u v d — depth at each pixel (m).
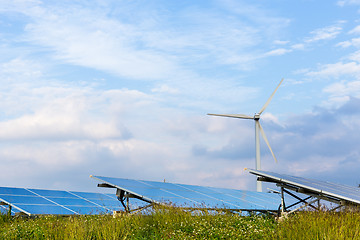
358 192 18.72
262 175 18.06
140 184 19.62
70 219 15.84
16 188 21.02
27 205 18.08
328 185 18.92
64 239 12.92
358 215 13.44
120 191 18.09
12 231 14.48
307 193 17.34
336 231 11.39
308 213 14.70
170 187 21.09
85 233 13.54
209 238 13.57
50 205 18.98
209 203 18.91
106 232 13.68
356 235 11.33
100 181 18.12
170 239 13.49
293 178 18.62
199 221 15.29
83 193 24.08
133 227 15.02
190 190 21.56
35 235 13.89
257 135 37.47
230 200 21.11
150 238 13.95
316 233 11.75
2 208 19.61
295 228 12.63
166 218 15.47
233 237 13.65
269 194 26.88
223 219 16.08
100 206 21.06
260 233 14.04
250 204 21.06
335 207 15.68
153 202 16.98
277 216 18.20
